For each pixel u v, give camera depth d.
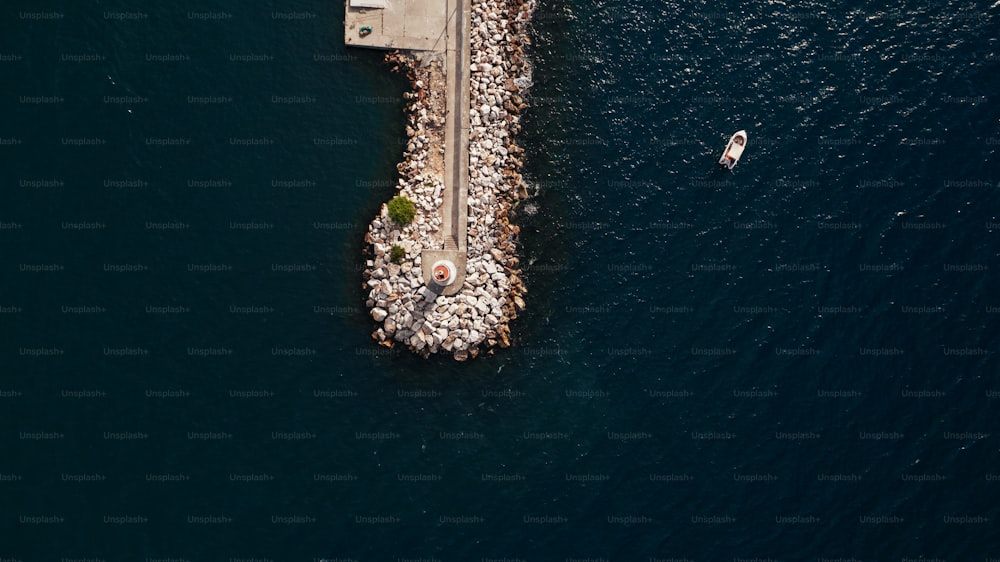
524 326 48.12
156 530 43.09
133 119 48.44
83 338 45.25
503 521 44.41
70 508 43.06
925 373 48.25
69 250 46.34
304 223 48.09
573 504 44.97
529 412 46.50
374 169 49.25
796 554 45.19
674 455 46.19
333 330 46.78
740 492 45.84
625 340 48.06
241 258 47.22
